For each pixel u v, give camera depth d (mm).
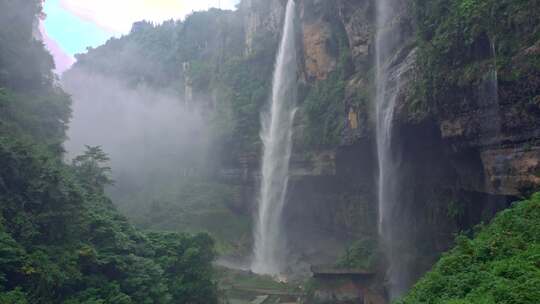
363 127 37906
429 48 26516
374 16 39438
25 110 33125
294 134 54500
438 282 14828
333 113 45094
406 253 33344
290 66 62281
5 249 19469
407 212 34562
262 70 75500
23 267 19562
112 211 32219
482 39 23016
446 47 24812
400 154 33438
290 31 63375
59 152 33469
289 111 60406
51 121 35625
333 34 49438
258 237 63219
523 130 20719
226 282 46688
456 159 27500
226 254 60750
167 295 27562
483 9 22562
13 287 19703
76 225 24906
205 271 33219
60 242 23531
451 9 25594
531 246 13984
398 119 30828
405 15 33688
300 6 55375
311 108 49281
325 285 34969
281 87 63688
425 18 28422
